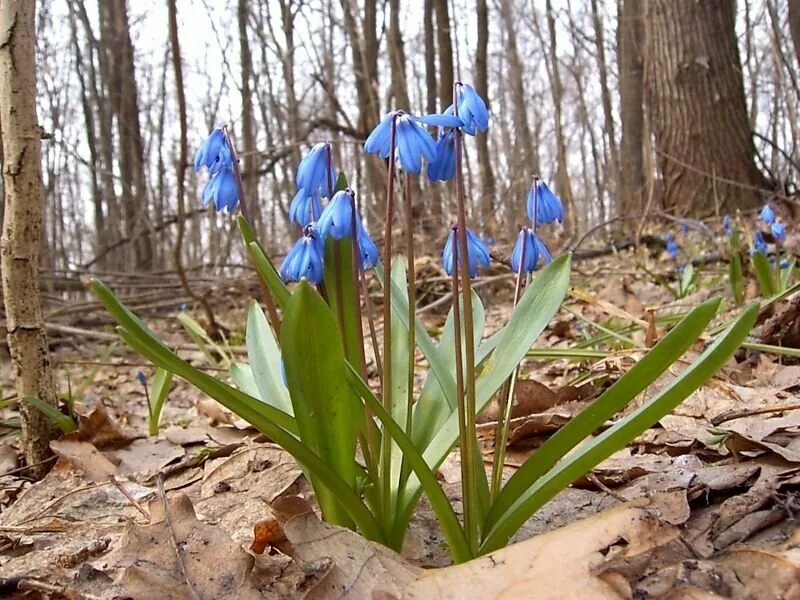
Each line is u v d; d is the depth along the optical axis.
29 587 0.25
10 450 0.49
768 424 0.36
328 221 0.25
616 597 0.21
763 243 0.67
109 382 0.86
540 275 0.30
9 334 0.45
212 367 0.77
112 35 2.68
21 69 0.41
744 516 0.26
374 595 0.22
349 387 0.26
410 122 0.25
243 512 0.35
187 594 0.25
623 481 0.34
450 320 0.34
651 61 1.61
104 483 0.41
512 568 0.22
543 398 0.48
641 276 1.05
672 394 0.22
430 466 0.28
